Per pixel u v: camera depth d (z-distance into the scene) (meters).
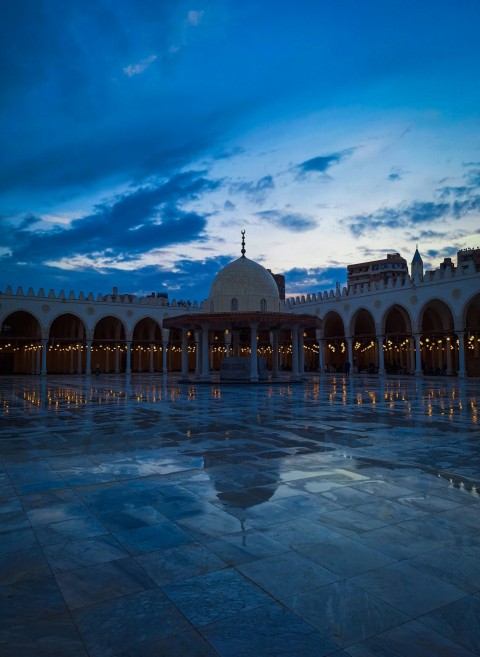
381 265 90.19
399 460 8.70
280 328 39.41
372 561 4.50
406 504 6.18
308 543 4.93
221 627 3.44
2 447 10.05
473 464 8.38
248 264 39.34
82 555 4.68
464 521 5.57
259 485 7.08
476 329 44.38
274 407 18.03
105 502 6.32
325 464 8.40
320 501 6.31
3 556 4.68
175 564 4.46
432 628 3.40
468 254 64.31
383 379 40.62
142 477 7.57
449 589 3.96
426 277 44.88
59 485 7.13
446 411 16.48
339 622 3.48
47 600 3.84
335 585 4.03
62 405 19.03
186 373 39.44
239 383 33.47
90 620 3.55
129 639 3.31
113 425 13.30
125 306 56.69
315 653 3.13
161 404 19.34
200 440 10.84
